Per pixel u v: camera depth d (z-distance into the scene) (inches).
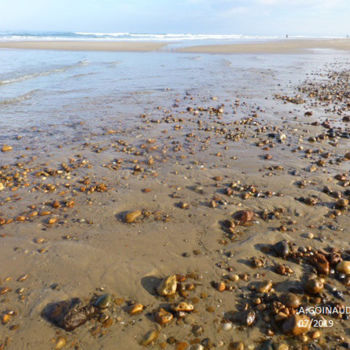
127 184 201.8
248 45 1819.6
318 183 203.5
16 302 109.4
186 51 1373.0
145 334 98.9
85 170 222.4
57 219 161.5
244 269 129.0
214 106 421.4
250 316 105.1
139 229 154.5
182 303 107.9
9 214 165.2
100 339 97.0
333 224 160.2
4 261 129.6
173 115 375.2
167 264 130.9
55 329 99.7
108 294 112.9
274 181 206.2
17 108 401.4
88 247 139.9
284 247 137.5
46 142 281.7
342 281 122.4
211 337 99.0
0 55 1037.2
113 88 546.9
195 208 173.9
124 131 314.7
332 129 317.1
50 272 124.3
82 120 354.9
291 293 113.7
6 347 93.4
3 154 250.2
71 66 808.9
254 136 299.4
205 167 229.3
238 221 161.2
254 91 526.6
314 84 595.2
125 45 1744.6
